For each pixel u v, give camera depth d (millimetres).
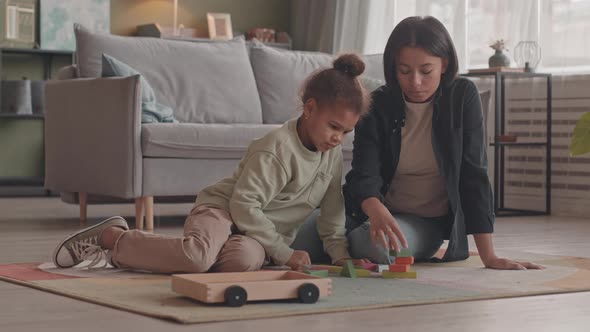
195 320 1465
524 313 1614
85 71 4113
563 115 4613
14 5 5750
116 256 2088
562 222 4121
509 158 4898
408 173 2363
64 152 3988
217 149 3678
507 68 4520
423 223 2357
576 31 4539
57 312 1584
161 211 4613
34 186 5832
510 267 2211
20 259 2480
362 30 5828
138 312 1559
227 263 2037
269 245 2100
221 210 2104
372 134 2307
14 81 5656
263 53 4625
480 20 5012
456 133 2289
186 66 4336
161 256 2008
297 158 2121
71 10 5832
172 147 3590
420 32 2150
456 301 1726
